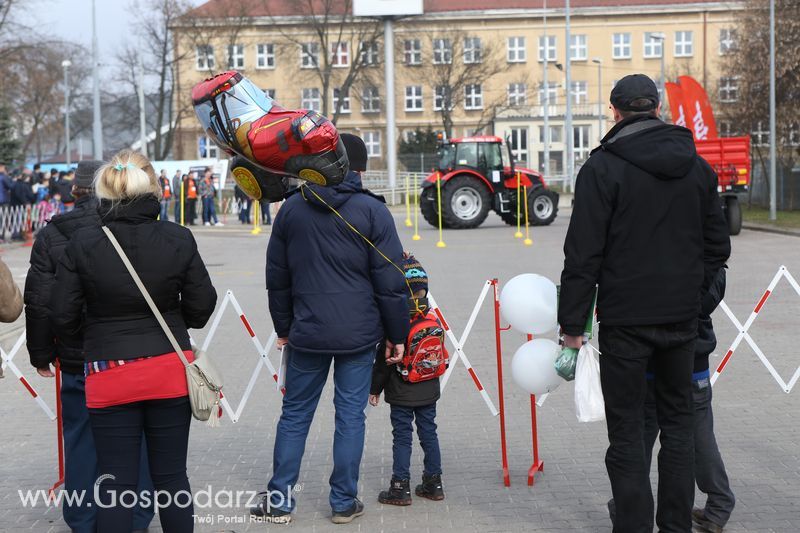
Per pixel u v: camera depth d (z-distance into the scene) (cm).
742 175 2392
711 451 475
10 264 1905
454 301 1344
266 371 904
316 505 538
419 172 5725
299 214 494
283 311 515
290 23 6588
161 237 411
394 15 4472
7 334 1062
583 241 424
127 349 402
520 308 509
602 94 6944
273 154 448
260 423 719
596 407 444
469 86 6650
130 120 6334
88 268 402
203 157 6356
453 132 7025
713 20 6819
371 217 493
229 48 6188
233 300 727
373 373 532
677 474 440
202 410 409
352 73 6203
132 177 409
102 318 406
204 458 629
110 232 405
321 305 492
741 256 1889
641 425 436
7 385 853
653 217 420
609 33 6906
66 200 537
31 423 727
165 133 6725
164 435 415
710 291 451
